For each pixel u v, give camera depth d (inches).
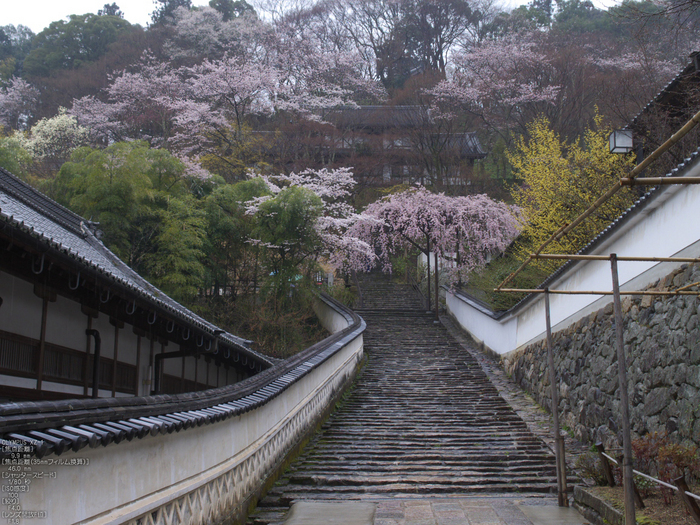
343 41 1713.8
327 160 1251.8
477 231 863.7
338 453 360.5
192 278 624.4
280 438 323.0
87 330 317.7
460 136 1312.7
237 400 249.0
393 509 260.7
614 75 1007.0
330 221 789.2
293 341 705.6
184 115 1054.4
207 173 793.6
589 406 380.8
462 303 812.0
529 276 594.6
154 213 621.0
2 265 252.5
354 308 940.0
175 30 1582.2
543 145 604.1
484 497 287.4
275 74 1164.5
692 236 283.3
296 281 749.3
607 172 515.8
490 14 1694.1
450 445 377.1
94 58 1610.5
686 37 690.8
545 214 561.6
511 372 582.6
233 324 702.5
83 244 380.2
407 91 1358.3
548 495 290.8
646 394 309.7
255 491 269.3
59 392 294.0
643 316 323.6
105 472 143.4
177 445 185.2
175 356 396.8
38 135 1052.5
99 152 578.6
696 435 255.8
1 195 336.8
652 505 219.3
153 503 164.7
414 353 706.2
